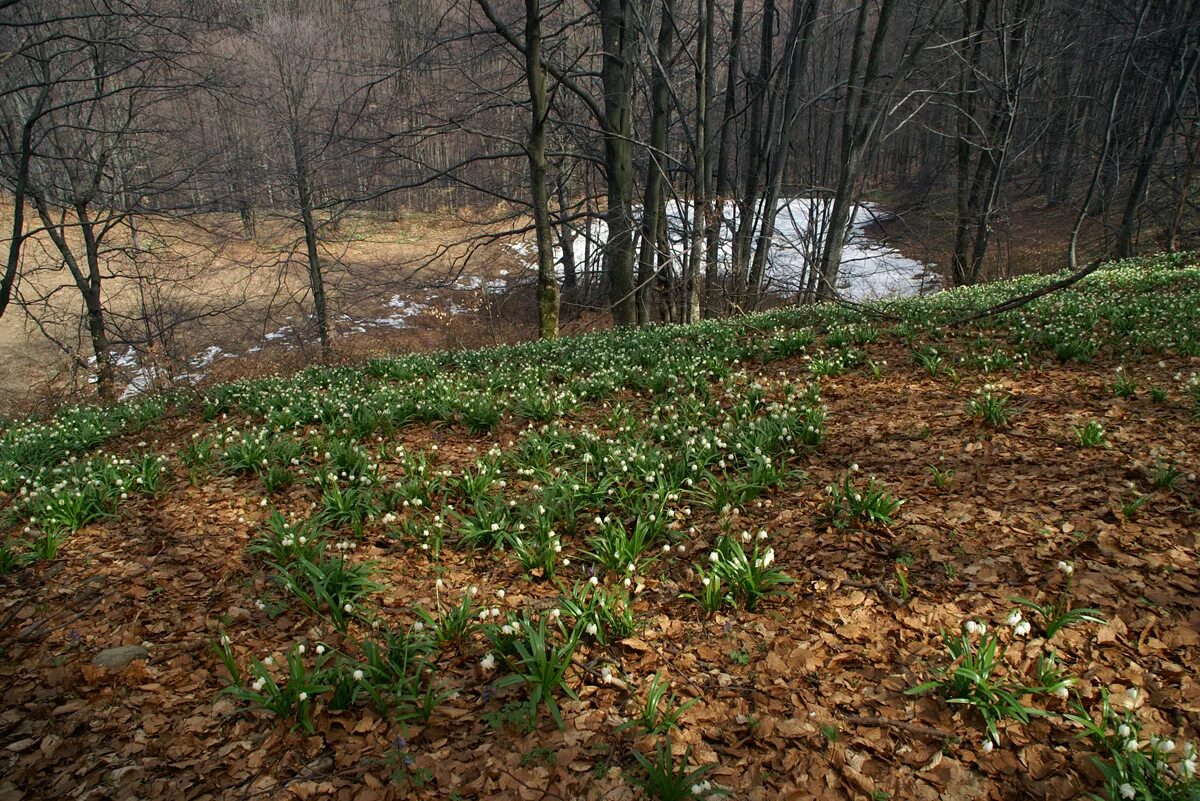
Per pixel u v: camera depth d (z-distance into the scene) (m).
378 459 7.73
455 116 18.81
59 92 19.22
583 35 23.53
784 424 7.15
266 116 23.22
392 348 27.05
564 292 28.86
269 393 11.51
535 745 3.53
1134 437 6.19
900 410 7.78
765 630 4.29
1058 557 4.63
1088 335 9.53
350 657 4.32
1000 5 25.95
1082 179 35.44
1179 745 3.14
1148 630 3.86
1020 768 3.14
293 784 3.40
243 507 6.91
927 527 5.21
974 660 3.62
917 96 29.41
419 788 3.33
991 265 31.58
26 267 30.19
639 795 3.19
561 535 5.71
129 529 6.50
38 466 8.39
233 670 4.06
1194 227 28.06
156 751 3.67
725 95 24.92
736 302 24.44
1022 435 6.61
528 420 8.92
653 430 7.66
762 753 3.38
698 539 5.45
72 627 4.93
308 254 25.06
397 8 19.73
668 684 3.87
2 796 3.40
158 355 22.05
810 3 20.88
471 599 4.93
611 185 20.30
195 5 17.23
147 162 21.75
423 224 34.84
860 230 40.16
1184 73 22.94
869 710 3.57
